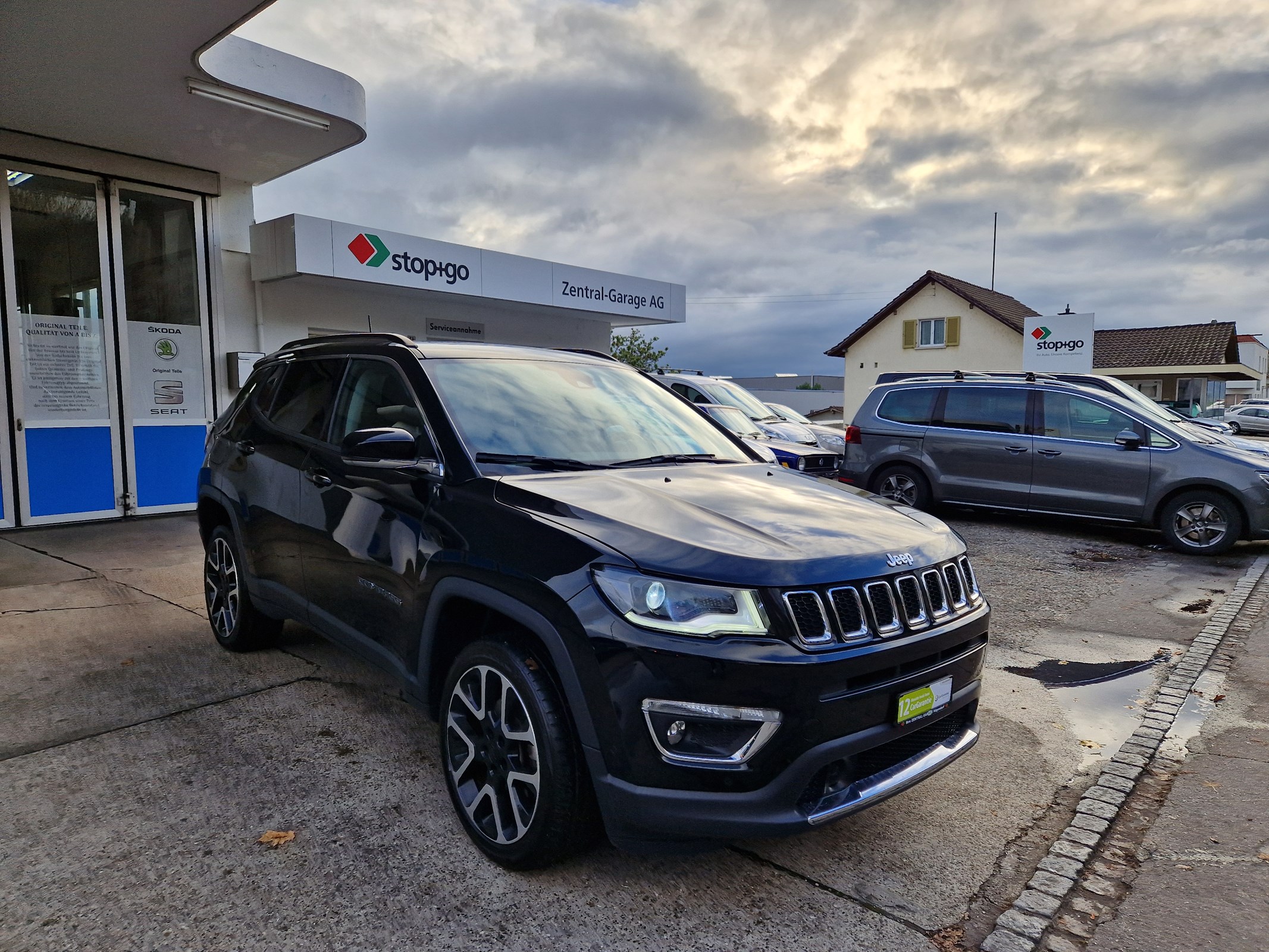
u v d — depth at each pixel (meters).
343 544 3.53
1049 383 9.35
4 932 2.37
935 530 3.03
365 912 2.49
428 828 2.97
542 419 3.51
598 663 2.38
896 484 10.28
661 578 2.39
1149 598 6.68
